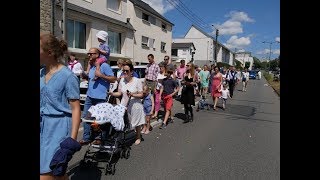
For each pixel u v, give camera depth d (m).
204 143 7.64
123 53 26.03
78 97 3.23
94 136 5.61
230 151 7.00
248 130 9.50
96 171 5.34
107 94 6.50
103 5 22.66
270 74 76.06
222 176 5.37
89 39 20.69
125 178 5.10
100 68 6.08
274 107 15.99
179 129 9.23
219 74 13.84
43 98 3.12
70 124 3.20
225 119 11.48
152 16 33.38
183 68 14.20
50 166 2.97
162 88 9.49
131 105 6.80
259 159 6.45
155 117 10.43
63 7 10.91
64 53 3.22
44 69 3.21
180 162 6.05
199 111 13.41
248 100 19.27
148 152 6.62
